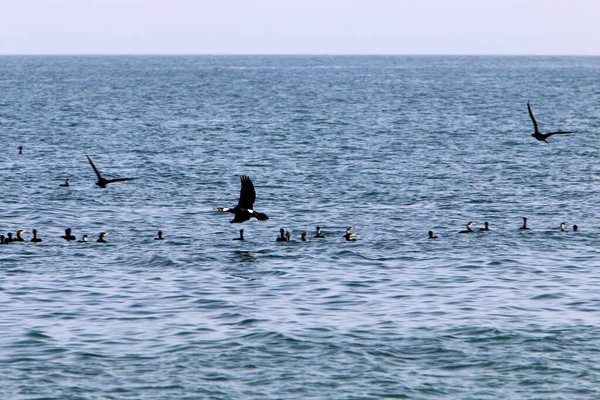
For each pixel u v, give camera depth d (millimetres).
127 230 52062
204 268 42500
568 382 28078
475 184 69750
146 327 32781
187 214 57438
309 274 41375
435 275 41125
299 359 29594
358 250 46594
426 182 70688
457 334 32125
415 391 27297
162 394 26797
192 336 31719
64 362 29047
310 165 80625
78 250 46219
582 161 83625
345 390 27250
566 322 33625
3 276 40219
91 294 37344
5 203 60312
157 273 41375
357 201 62219
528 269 42312
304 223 54375
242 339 31375
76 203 60938
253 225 53719
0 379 27578
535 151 92062
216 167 79375
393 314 34594
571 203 61156
